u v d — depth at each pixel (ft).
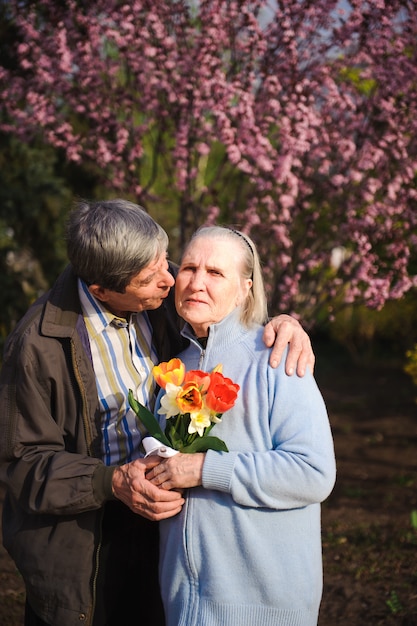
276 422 5.64
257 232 14.98
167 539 5.89
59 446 6.16
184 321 6.96
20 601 10.86
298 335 5.98
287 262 14.24
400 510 15.01
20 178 23.04
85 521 6.16
